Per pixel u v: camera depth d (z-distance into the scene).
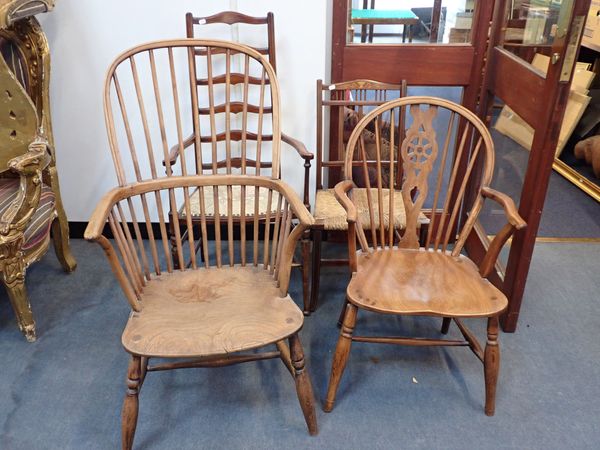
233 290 1.47
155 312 1.37
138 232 1.50
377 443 1.47
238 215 1.90
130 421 1.34
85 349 1.82
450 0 2.09
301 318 1.34
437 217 2.46
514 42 1.94
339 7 2.07
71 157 2.36
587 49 3.26
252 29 2.10
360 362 1.77
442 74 2.19
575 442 1.47
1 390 1.65
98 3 2.06
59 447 1.46
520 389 1.65
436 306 1.40
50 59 2.01
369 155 2.39
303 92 2.21
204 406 1.60
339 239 2.50
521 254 1.76
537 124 1.65
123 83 2.21
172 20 2.10
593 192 2.98
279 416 1.56
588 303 2.07
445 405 1.60
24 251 1.75
